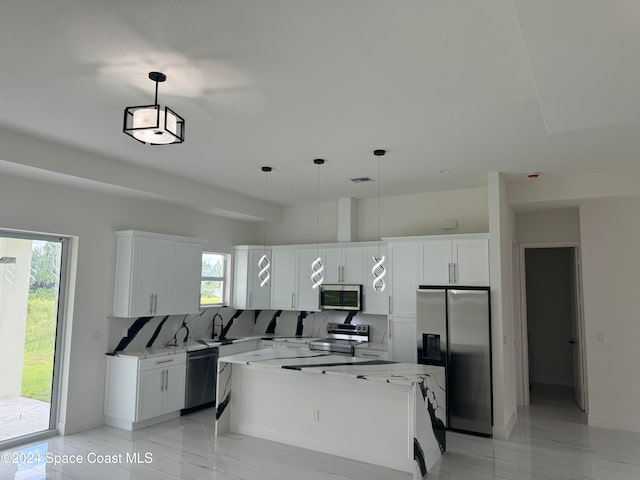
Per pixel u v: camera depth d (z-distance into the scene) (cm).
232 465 418
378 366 460
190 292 619
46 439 484
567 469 418
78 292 515
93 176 475
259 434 499
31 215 472
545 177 560
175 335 636
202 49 262
